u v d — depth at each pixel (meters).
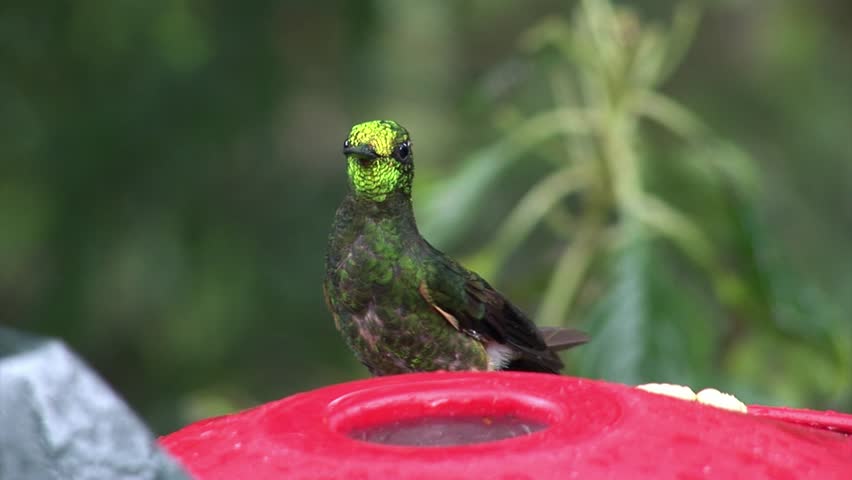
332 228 6.78
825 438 3.80
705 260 9.29
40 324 12.92
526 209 9.49
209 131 13.16
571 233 9.69
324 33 13.63
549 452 3.30
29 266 13.19
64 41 12.99
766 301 9.42
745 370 9.60
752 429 3.65
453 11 15.91
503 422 3.76
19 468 2.12
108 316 13.13
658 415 3.62
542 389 3.88
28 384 2.16
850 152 14.91
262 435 3.60
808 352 9.54
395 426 3.77
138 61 13.17
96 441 2.18
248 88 13.25
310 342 13.36
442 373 4.11
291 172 13.73
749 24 15.69
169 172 13.19
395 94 15.15
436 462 3.28
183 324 13.22
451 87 15.66
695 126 9.48
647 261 9.00
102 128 13.02
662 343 8.81
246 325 13.24
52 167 13.05
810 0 15.70
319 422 3.67
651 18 14.64
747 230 9.46
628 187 9.30
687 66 15.59
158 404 12.77
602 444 3.36
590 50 9.44
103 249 13.09
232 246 13.32
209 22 13.24
